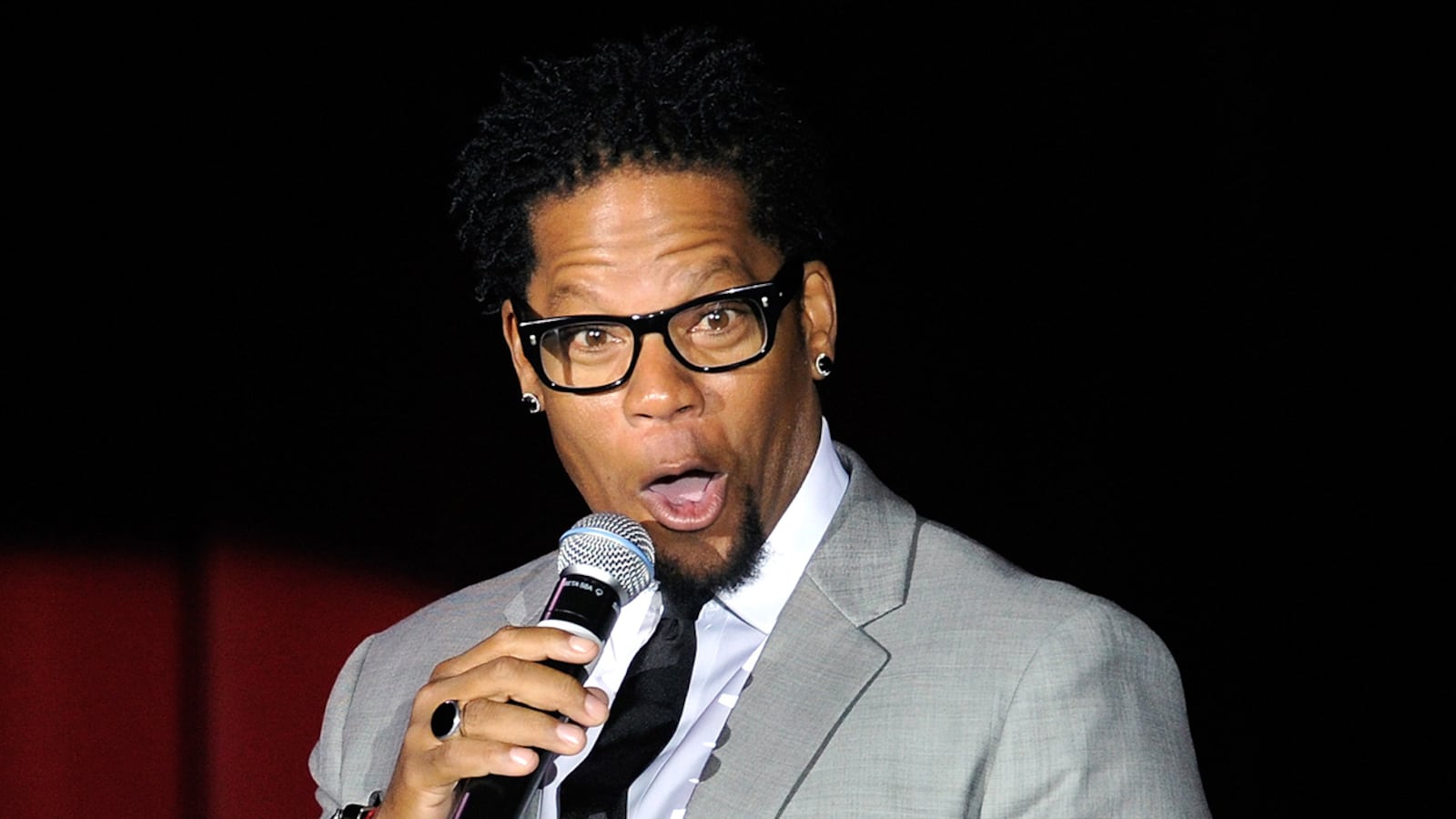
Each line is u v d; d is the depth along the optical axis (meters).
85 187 9.84
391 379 9.81
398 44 9.73
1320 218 8.79
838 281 9.30
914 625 4.66
